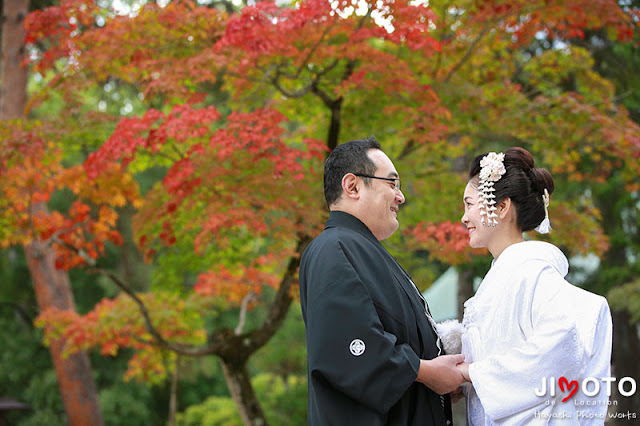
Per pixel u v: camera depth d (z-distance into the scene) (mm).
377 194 2832
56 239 6547
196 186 5578
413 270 7504
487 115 6758
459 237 5797
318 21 5402
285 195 5539
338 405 2518
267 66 6312
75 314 7473
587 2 6148
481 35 6578
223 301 8125
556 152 7164
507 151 2906
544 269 2678
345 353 2480
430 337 2799
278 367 11680
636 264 10898
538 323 2613
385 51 7031
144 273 15211
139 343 7547
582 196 11352
